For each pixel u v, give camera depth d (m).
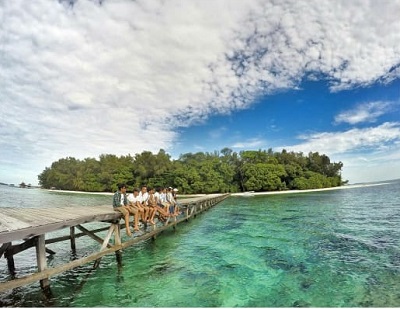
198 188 68.00
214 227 17.77
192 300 6.71
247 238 14.11
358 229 16.03
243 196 56.72
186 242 13.30
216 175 68.88
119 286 7.66
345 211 25.62
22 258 10.61
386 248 11.48
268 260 10.07
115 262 9.98
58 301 6.75
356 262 9.66
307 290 7.28
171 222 16.70
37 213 9.83
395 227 16.47
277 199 44.78
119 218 10.56
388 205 30.52
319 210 27.02
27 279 6.42
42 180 123.44
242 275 8.48
